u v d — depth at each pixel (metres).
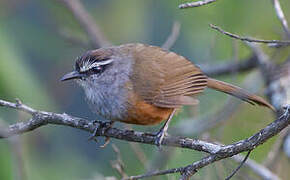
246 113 13.91
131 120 10.72
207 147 9.13
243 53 15.04
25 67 12.65
